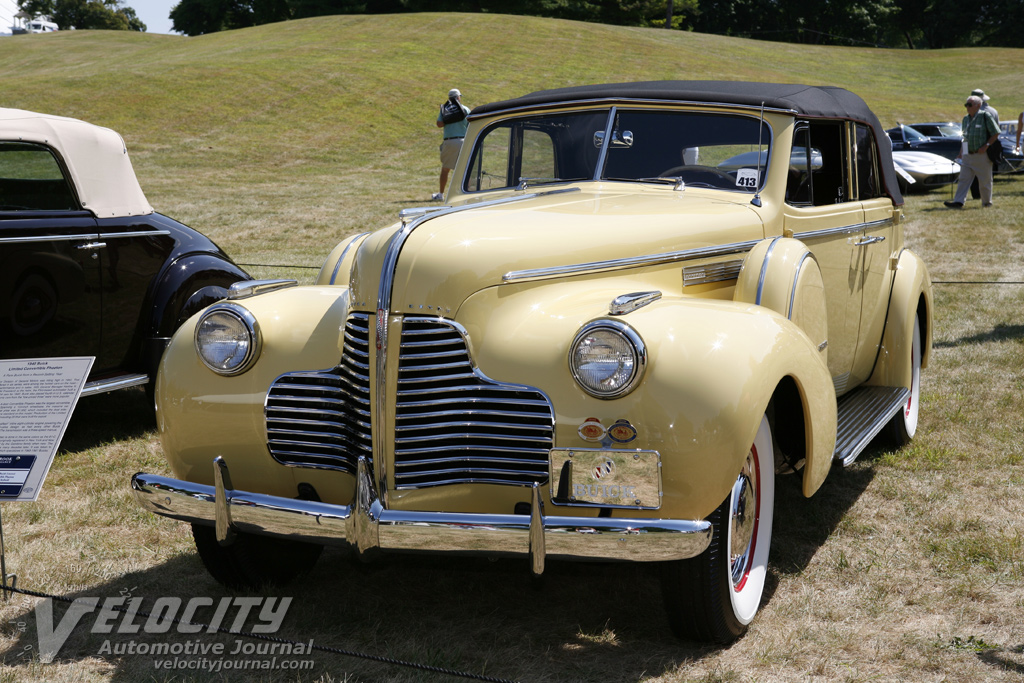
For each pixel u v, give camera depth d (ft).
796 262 10.51
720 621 8.82
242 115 82.23
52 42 155.02
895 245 15.72
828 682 8.35
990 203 46.14
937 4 229.45
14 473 9.91
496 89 101.65
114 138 17.10
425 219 9.41
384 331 8.57
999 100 127.24
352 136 78.18
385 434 8.55
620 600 10.21
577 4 192.44
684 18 220.64
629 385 7.92
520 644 9.23
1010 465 14.30
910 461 14.62
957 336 22.52
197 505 8.99
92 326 16.25
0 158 14.97
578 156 12.98
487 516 7.98
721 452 7.94
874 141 14.83
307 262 33.47
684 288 10.45
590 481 8.09
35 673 8.82
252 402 9.31
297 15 193.57
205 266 17.71
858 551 11.33
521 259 9.00
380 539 8.18
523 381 8.36
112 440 16.63
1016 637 9.11
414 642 9.29
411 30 134.21
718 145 12.28
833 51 171.53
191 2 211.61
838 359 13.51
